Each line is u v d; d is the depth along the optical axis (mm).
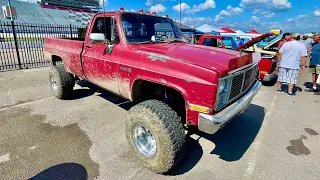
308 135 3824
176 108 3258
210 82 2301
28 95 5535
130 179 2625
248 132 3895
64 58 4785
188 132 3828
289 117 4602
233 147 3396
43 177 2605
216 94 2330
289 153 3260
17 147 3199
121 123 4078
